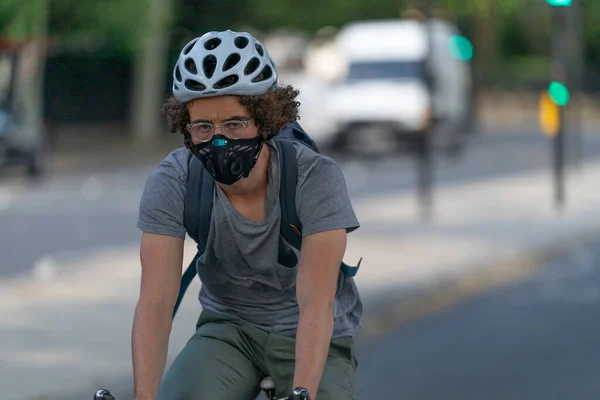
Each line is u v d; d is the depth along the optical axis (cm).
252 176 1077
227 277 1150
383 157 8344
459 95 8931
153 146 10038
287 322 1180
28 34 3603
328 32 12262
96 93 11244
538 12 15962
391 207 5206
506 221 4722
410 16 11744
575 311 3033
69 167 8056
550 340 2661
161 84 10306
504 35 17038
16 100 6506
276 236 1098
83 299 2895
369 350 2564
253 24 11162
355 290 1197
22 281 3155
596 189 6122
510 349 2564
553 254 4019
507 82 16462
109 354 2311
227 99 1027
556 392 2173
